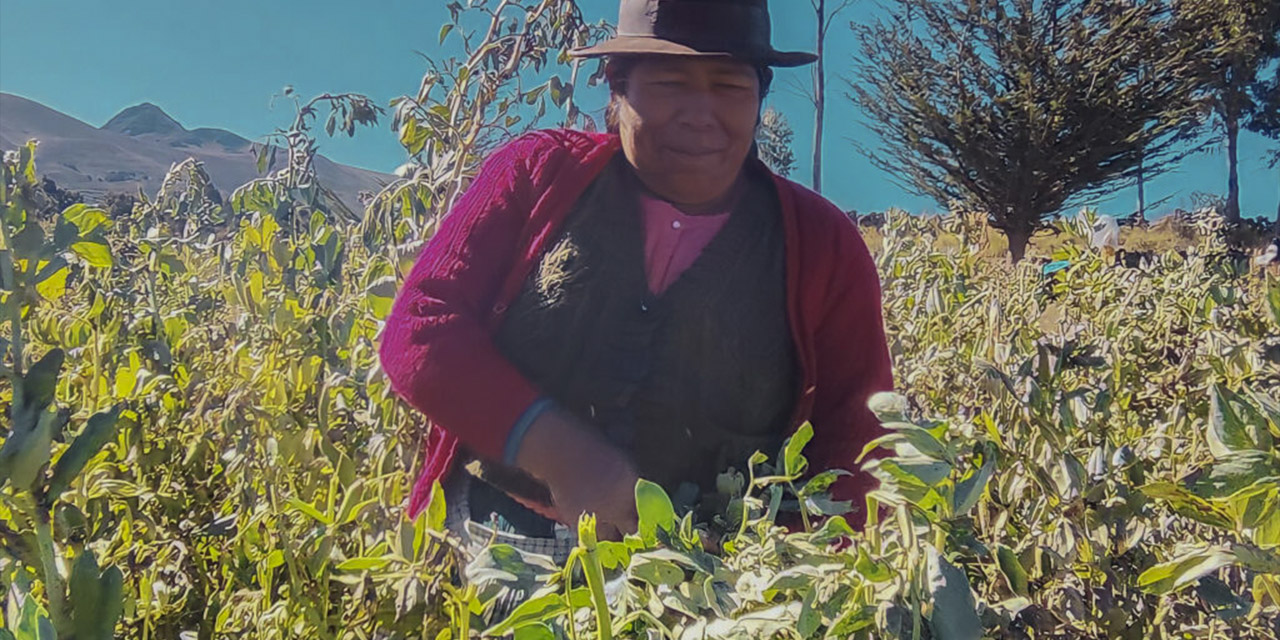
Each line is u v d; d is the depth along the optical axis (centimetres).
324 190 277
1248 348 183
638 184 155
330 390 160
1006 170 2688
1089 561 104
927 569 69
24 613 67
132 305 199
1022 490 114
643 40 146
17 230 124
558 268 152
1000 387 136
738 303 154
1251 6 3231
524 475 154
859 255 162
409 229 201
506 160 160
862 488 157
